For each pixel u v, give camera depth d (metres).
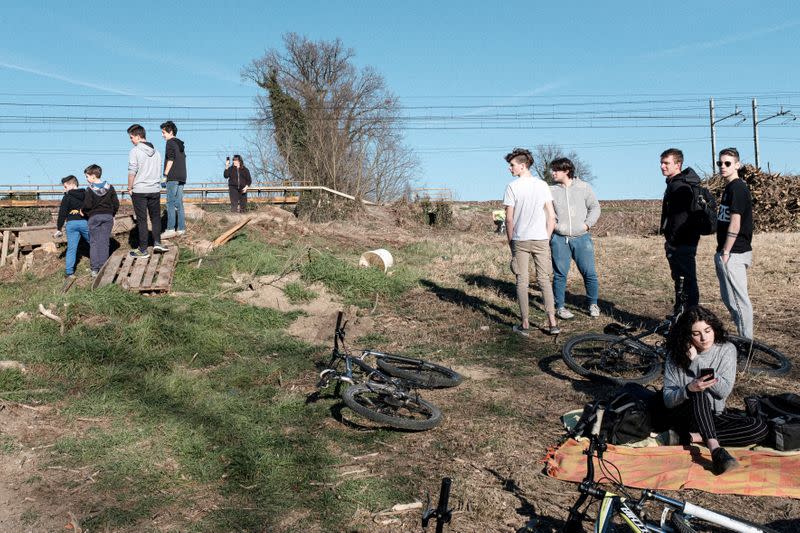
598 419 5.06
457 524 4.17
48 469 4.83
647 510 4.20
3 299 9.36
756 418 4.86
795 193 20.86
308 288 10.45
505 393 6.57
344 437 5.50
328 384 6.41
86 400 5.99
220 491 4.59
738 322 7.05
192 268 10.72
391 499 4.48
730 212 6.94
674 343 5.08
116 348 7.13
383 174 46.38
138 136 10.45
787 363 6.79
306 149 45.53
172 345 7.54
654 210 33.41
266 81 45.44
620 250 15.13
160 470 4.83
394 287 11.00
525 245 8.28
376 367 7.16
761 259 12.86
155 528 4.12
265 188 26.11
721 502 4.27
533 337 8.57
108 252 10.36
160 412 5.82
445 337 8.63
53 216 23.80
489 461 5.04
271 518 4.24
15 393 5.96
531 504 4.40
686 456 4.80
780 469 4.52
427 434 5.55
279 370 7.11
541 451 5.20
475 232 22.91
